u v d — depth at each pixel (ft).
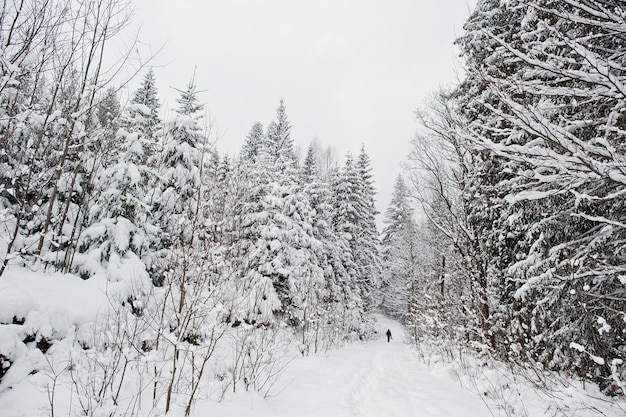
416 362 40.96
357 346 65.98
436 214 42.42
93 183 32.01
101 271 27.48
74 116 23.89
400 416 19.81
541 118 12.47
